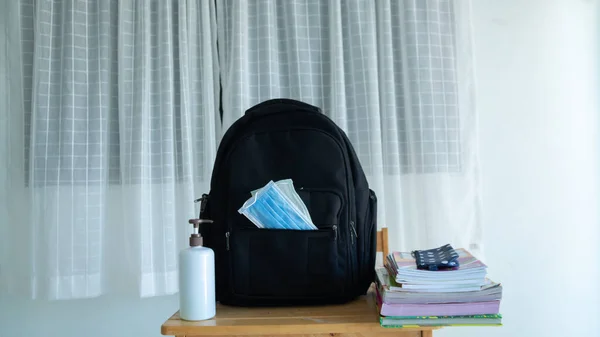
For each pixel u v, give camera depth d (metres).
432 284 0.83
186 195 1.41
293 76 1.48
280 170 1.02
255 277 0.97
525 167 1.56
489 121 1.56
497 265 1.54
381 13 1.49
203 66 1.46
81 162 1.40
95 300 1.48
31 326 1.46
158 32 1.45
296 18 1.47
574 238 1.56
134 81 1.43
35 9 1.44
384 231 1.25
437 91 1.48
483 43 1.57
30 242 1.36
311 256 0.97
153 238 1.41
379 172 1.42
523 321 1.54
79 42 1.41
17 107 1.42
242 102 1.42
